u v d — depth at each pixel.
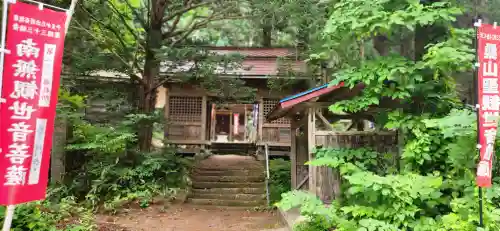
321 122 7.78
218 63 10.96
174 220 8.99
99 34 11.04
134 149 11.30
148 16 11.77
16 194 3.41
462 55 4.29
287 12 9.67
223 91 11.61
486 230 3.87
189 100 16.12
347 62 6.83
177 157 12.88
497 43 4.05
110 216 9.16
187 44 11.66
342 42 6.35
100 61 10.43
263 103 16.05
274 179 12.46
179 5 11.42
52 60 3.61
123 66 11.02
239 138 28.62
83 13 9.96
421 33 5.49
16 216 5.50
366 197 4.61
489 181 3.94
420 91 5.12
